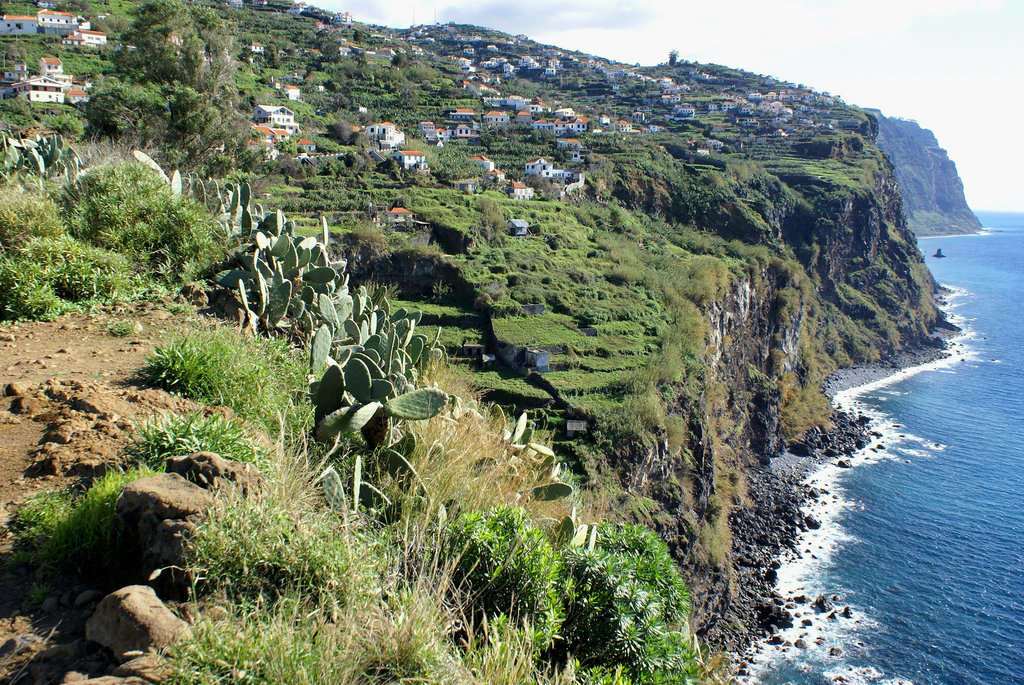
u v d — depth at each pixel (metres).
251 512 3.54
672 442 41.69
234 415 5.04
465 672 3.43
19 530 3.61
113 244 8.09
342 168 71.44
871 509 46.84
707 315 58.56
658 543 6.10
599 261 61.56
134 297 7.51
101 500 3.61
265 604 3.17
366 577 3.67
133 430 4.57
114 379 5.45
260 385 5.56
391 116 101.19
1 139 10.97
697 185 91.00
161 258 8.25
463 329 48.78
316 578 3.51
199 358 5.50
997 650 31.06
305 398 5.75
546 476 6.89
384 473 5.25
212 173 21.97
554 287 54.19
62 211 8.40
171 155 18.78
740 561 40.44
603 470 36.03
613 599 4.71
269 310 7.32
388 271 53.28
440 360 8.31
